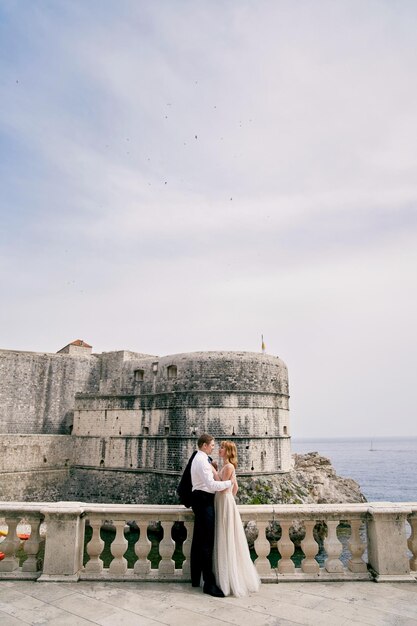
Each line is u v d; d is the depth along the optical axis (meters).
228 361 48.78
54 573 9.40
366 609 7.93
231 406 47.66
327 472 65.19
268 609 7.94
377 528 9.48
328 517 9.85
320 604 8.16
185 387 49.16
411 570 9.77
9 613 7.75
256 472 46.69
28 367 56.78
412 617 7.62
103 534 42.28
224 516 8.98
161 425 50.31
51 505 9.90
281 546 9.86
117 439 53.16
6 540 9.85
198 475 9.20
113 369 58.50
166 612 7.80
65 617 7.59
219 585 8.68
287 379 53.91
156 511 9.79
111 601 8.28
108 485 52.19
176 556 34.84
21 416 55.22
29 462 51.72
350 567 9.70
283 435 50.56
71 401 59.19
